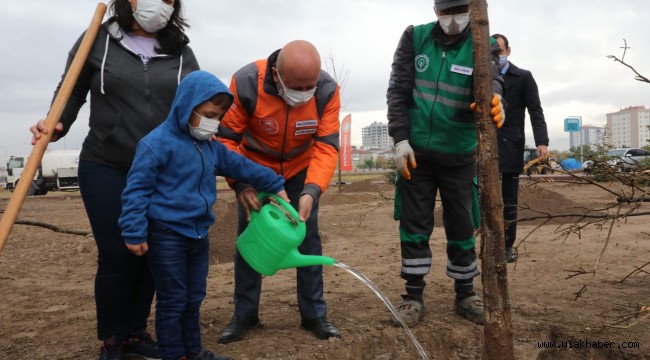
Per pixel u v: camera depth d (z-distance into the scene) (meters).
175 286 2.93
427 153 3.65
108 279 3.09
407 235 3.84
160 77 3.14
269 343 3.52
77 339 3.72
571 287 4.73
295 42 3.09
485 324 2.86
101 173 3.06
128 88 3.06
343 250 6.99
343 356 3.45
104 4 3.14
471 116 3.59
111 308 3.13
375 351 3.60
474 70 2.76
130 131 3.06
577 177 3.64
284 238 3.02
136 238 2.76
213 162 3.07
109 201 3.05
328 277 5.40
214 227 8.27
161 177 2.90
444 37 3.59
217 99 2.88
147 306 3.40
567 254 6.13
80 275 5.96
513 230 5.67
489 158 2.76
